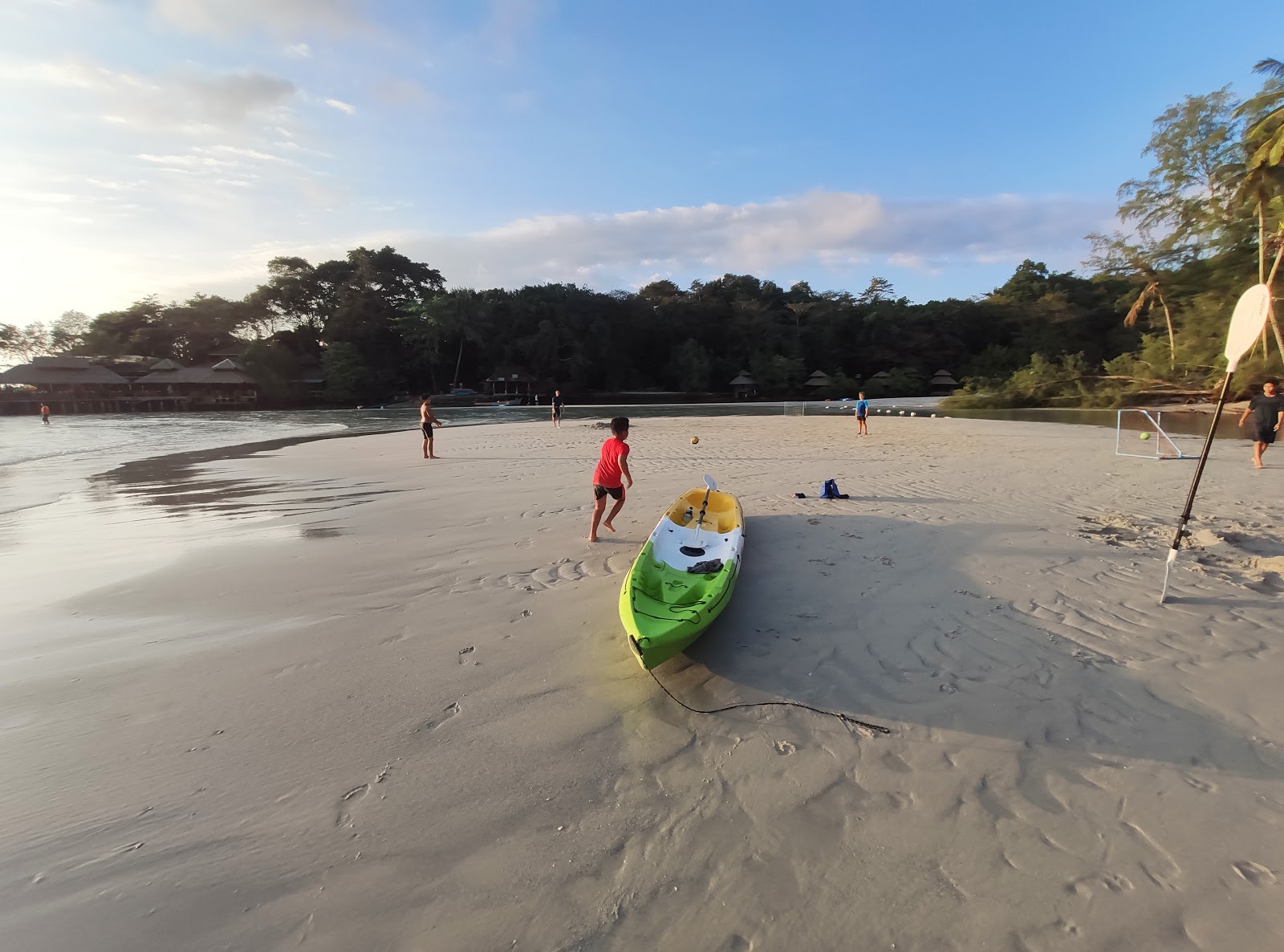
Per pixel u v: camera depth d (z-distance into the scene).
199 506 10.74
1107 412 31.53
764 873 2.58
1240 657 4.23
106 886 2.59
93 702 4.03
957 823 2.84
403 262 74.38
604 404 62.56
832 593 5.58
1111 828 2.79
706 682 4.12
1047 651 4.43
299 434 27.52
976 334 76.75
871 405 52.06
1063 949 2.21
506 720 3.73
